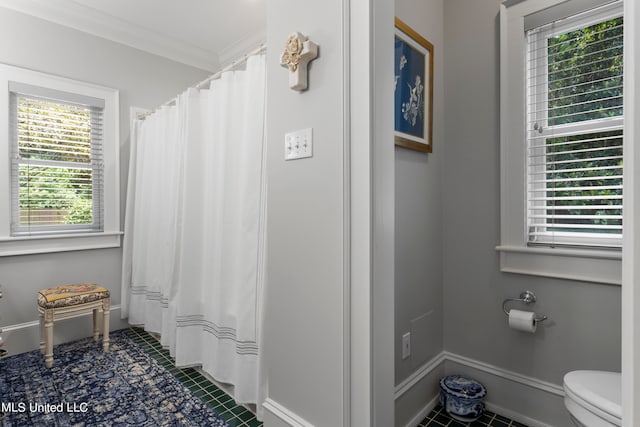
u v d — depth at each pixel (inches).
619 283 52.7
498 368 66.4
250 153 66.6
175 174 88.0
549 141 61.7
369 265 42.1
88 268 105.7
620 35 54.3
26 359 88.0
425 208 68.3
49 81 97.3
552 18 59.2
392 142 45.5
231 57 128.6
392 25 45.5
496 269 66.6
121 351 93.7
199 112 84.3
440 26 73.2
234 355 70.5
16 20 92.0
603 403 38.3
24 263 94.0
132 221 110.7
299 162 50.9
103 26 105.9
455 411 63.9
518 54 63.0
